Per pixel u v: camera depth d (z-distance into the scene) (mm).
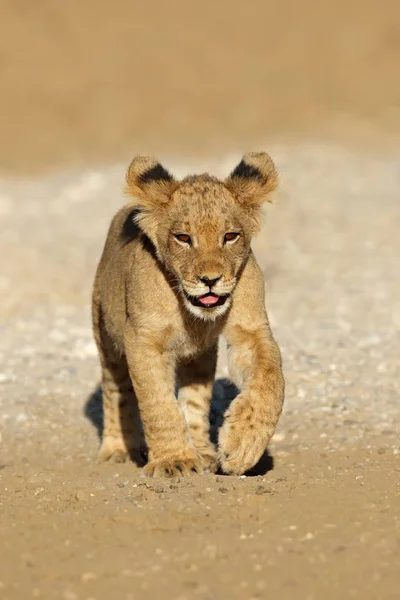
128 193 10523
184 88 46531
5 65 47906
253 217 10641
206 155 35562
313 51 50875
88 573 7566
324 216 25047
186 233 10133
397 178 28594
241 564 7648
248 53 51031
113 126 41812
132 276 10508
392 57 49719
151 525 8586
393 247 22688
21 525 8766
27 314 19016
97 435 12961
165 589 7234
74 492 9828
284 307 18656
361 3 55719
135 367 10406
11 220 27094
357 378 14188
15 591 7324
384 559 7711
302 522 8547
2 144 39562
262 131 39719
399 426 12562
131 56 49906
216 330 10461
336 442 12117
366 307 18406
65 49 49906
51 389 14352
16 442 12703
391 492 9438
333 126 39625
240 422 9898
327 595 7113
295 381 14016
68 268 22406
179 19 54125
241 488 9547
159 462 10344
